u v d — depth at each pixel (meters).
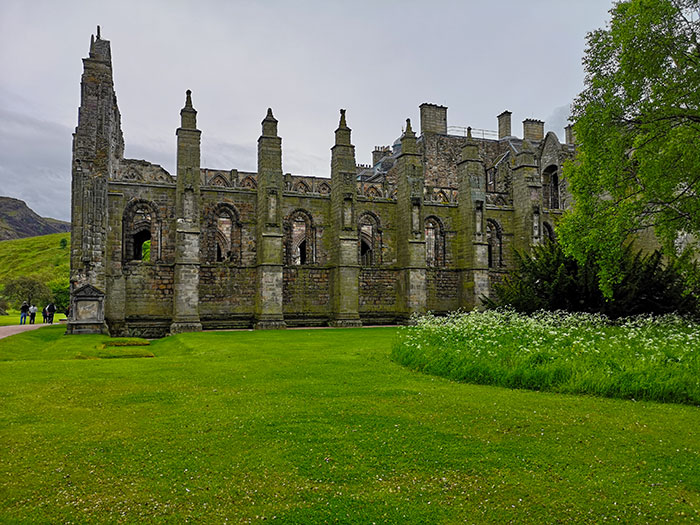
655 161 19.53
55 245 159.25
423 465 8.05
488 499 6.88
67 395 13.11
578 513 6.52
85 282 35.62
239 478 7.58
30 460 8.35
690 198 20.16
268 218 40.59
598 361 14.23
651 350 14.98
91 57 38.47
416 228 45.19
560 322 22.94
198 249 38.97
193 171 39.19
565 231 21.92
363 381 14.83
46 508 6.67
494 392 13.20
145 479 7.57
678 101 19.36
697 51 19.52
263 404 11.91
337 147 43.88
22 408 11.72
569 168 22.28
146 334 38.56
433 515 6.45
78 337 32.16
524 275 31.09
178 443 9.11
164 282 39.31
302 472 7.78
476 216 46.84
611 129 20.47
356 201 45.56
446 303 48.00
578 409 11.40
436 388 13.72
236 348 24.56
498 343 17.09
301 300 43.69
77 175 37.06
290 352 22.48
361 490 7.16
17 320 59.56
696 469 7.91
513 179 50.72
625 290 25.47
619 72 20.00
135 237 54.88
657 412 11.19
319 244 44.72
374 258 47.25
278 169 41.38
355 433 9.59
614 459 8.31
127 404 12.08
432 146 63.66
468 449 8.74
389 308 46.38
